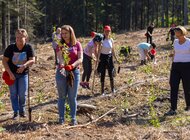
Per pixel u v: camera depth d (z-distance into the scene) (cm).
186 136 635
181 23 6125
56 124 744
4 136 650
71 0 5566
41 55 2239
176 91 802
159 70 1406
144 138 631
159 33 3191
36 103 968
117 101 958
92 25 5909
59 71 716
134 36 3212
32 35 4038
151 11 6366
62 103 739
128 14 5944
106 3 5938
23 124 746
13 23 4462
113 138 633
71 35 713
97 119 791
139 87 1088
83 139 634
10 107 930
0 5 3412
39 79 1336
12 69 784
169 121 743
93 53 1082
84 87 1103
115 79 1266
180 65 795
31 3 3838
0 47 3747
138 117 806
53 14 5644
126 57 1838
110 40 1036
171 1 6538
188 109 824
